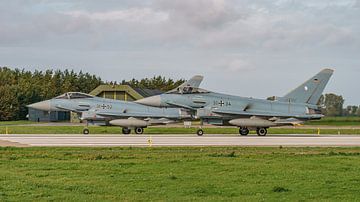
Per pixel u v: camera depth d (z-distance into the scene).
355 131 78.56
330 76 65.06
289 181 22.36
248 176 23.70
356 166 27.78
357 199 18.62
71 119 126.75
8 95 142.50
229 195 19.25
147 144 43.28
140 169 25.84
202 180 22.47
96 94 120.94
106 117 67.81
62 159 30.55
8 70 197.88
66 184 21.11
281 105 64.06
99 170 25.41
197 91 64.19
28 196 18.48
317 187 20.94
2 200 17.75
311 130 81.81
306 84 65.00
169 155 32.94
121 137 54.16
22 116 148.25
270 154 34.09
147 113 68.81
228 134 65.88
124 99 120.88
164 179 22.64
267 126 61.53
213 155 33.09
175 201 18.03
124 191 19.75
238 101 63.75
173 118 68.81
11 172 24.61
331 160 30.78
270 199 18.53
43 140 48.22
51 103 70.12
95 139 50.03
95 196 18.72
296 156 33.09
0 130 73.56
